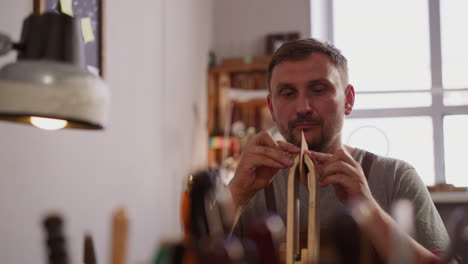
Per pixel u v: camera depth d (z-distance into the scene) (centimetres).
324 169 103
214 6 475
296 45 125
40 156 211
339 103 125
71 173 235
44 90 82
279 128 127
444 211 368
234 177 119
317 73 122
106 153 271
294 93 124
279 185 137
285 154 116
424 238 125
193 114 417
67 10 227
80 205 243
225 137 435
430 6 458
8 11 189
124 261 55
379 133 454
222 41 470
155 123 340
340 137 129
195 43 427
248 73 450
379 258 85
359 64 467
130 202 298
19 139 198
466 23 452
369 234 86
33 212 206
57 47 87
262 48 463
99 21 265
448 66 453
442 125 446
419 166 447
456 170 441
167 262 63
